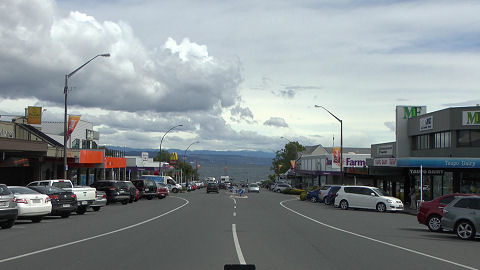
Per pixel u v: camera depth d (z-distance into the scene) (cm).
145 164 9131
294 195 7088
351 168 4916
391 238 1733
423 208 2078
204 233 1789
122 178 8025
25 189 2184
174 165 11588
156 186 4991
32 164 4453
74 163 4809
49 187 2422
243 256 1241
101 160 4953
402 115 4519
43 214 2169
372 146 5516
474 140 3656
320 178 7838
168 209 3288
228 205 3891
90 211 3047
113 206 3672
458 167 3491
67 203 2420
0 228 1927
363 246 1480
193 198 5344
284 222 2353
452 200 1977
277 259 1202
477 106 3641
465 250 1442
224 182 12306
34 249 1343
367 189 3578
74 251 1310
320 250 1375
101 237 1638
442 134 3909
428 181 4044
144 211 3064
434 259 1246
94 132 6588
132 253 1280
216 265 1104
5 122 4066
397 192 4834
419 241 1659
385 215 3127
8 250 1321
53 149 4072
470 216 1744
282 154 12062
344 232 1909
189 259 1187
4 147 3084
